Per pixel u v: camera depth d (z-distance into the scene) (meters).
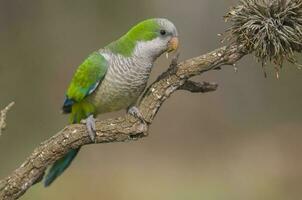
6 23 18.47
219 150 17.89
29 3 18.78
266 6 5.00
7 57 18.16
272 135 18.47
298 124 18.95
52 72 18.56
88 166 15.99
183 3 21.12
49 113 17.61
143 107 5.32
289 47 5.00
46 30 19.02
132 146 17.78
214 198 14.52
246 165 16.47
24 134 16.69
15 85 17.69
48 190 13.80
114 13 19.95
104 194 14.56
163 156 17.44
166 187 15.25
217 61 5.26
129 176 15.70
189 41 21.19
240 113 19.83
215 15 21.14
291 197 14.34
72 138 5.34
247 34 5.08
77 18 19.47
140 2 20.34
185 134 18.94
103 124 5.37
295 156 16.81
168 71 5.35
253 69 19.95
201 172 16.22
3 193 5.24
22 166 5.28
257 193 14.57
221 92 20.17
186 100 20.20
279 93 19.70
